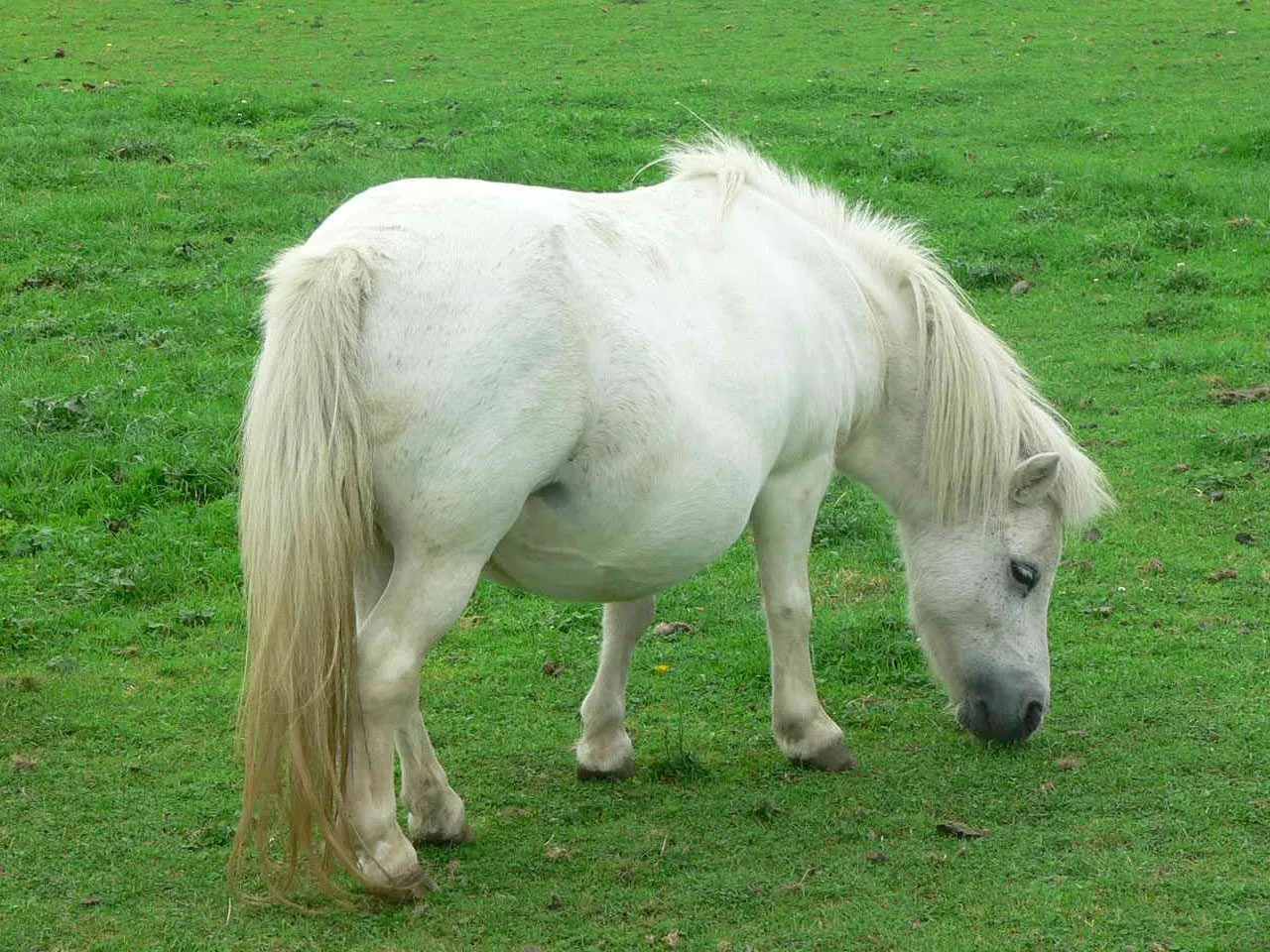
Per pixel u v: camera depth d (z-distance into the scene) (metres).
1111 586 7.21
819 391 5.09
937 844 4.87
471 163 14.07
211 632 6.75
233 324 10.54
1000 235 12.81
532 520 4.35
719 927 4.32
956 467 5.39
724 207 4.99
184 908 4.40
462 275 4.02
